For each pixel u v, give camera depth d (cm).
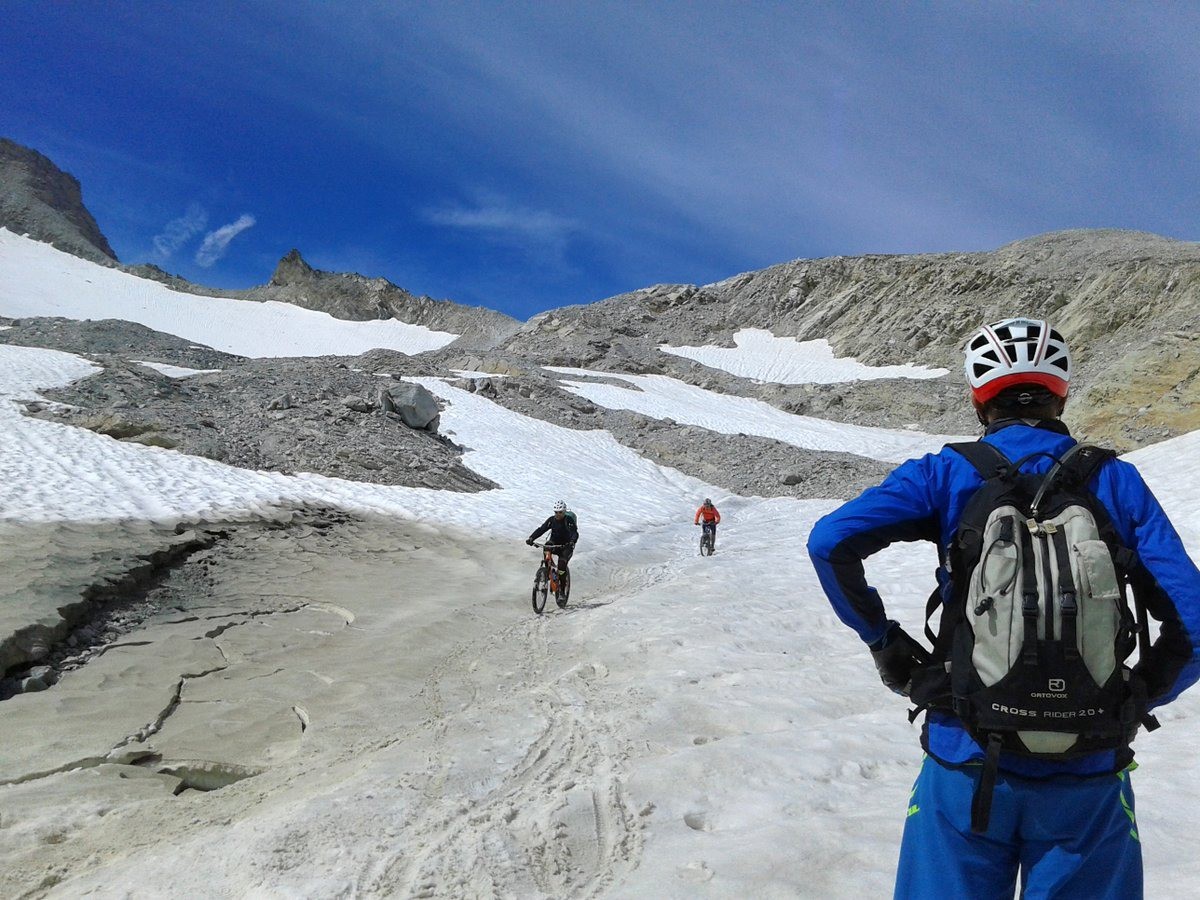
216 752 687
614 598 1473
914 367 8062
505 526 2103
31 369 2755
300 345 13275
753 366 8562
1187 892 339
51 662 892
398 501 2161
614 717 690
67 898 429
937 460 215
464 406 4203
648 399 5988
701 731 663
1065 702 181
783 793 498
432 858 429
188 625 1077
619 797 506
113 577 1159
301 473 2272
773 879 380
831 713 703
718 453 4072
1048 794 192
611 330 9244
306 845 449
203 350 6444
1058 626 180
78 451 1967
